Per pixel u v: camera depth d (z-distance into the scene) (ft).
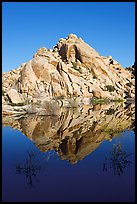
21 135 57.41
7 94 114.52
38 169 32.12
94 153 40.50
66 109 126.00
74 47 271.28
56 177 28.96
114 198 23.61
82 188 25.96
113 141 49.39
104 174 30.07
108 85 240.12
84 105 159.22
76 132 60.90
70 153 40.81
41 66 208.23
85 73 246.47
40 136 56.34
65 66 222.07
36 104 121.08
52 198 23.61
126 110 119.75
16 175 29.63
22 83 197.26
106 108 133.90
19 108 102.17
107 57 310.04
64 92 206.59
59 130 64.28
